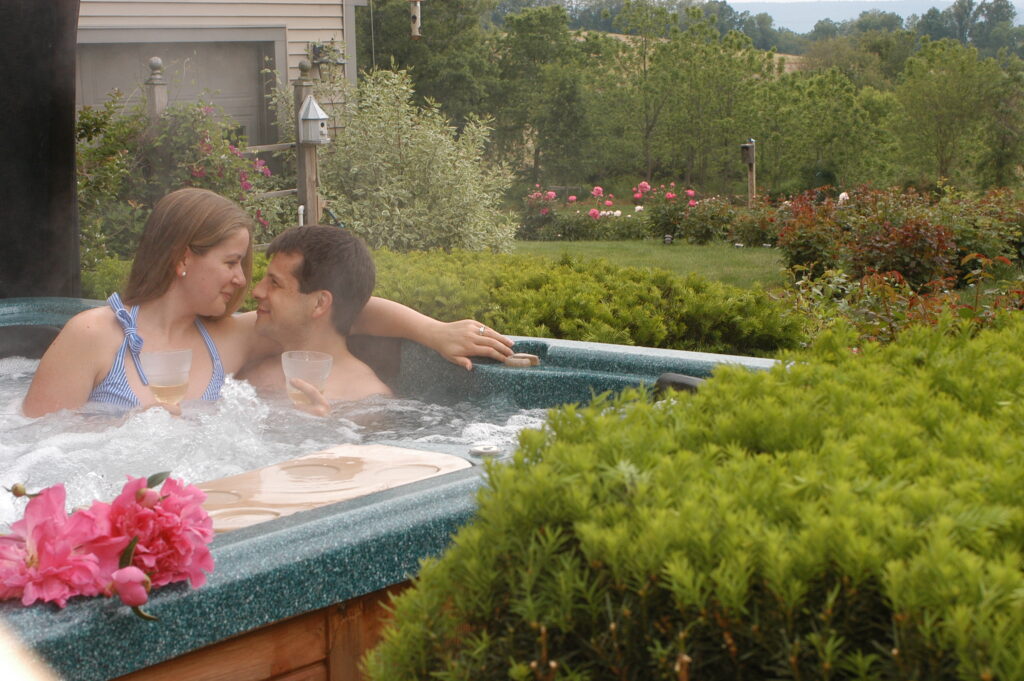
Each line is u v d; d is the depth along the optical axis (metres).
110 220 6.88
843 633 0.84
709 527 0.92
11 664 1.10
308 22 10.19
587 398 2.82
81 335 2.55
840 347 1.88
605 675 0.94
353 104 9.41
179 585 1.26
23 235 4.31
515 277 4.18
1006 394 1.48
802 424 1.27
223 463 2.25
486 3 30.98
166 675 1.25
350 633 1.44
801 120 27.73
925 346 1.86
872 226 9.08
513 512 1.03
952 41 29.81
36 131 4.23
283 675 1.38
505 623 1.00
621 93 30.48
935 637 0.78
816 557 0.86
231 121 8.55
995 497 1.00
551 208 17.86
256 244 7.86
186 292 2.66
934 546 0.82
